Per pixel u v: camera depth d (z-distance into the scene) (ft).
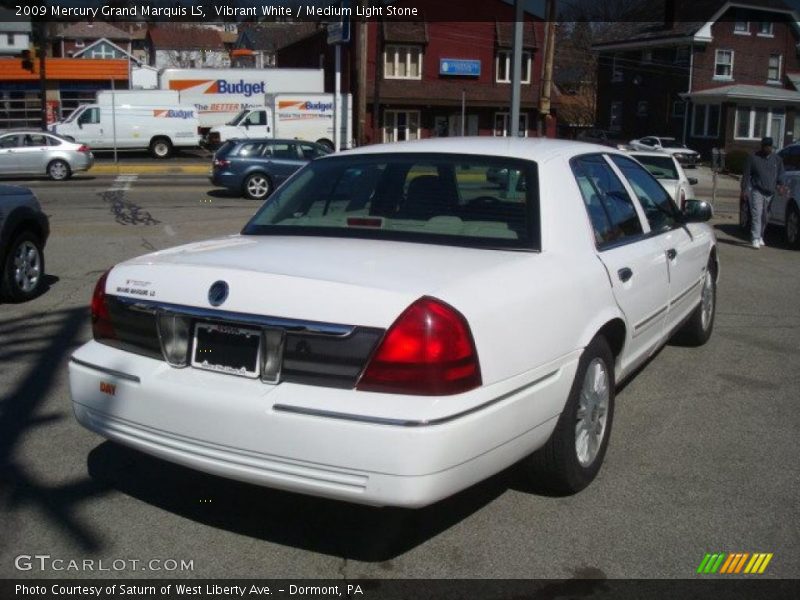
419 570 11.65
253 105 142.72
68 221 50.65
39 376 20.02
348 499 10.62
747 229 51.13
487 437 11.04
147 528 12.75
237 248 13.28
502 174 14.42
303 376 10.89
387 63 152.97
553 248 13.47
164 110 126.82
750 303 30.25
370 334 10.61
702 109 167.53
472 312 11.03
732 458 15.67
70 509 13.33
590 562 11.89
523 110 162.40
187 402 11.37
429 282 11.25
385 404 10.41
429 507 13.51
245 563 11.80
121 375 12.16
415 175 14.80
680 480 14.65
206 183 81.97
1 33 192.75
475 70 157.48
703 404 18.78
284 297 11.10
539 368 12.14
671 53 173.27
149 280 12.35
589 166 16.08
